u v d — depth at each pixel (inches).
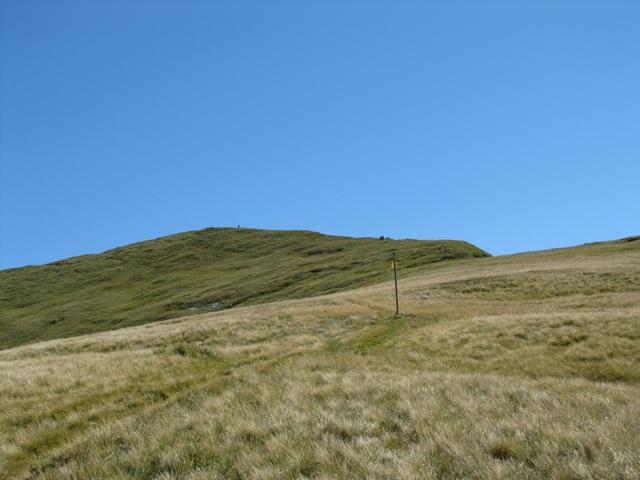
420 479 307.9
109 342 1244.5
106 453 426.0
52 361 965.2
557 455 327.6
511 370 762.2
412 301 1750.7
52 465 427.2
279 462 357.7
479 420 419.8
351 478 319.0
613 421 395.9
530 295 1739.7
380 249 4697.3
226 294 3996.1
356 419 438.9
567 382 593.0
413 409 456.8
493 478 299.3
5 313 4690.0
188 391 647.8
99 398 646.5
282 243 6520.7
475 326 1058.7
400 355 904.3
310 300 2011.6
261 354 931.3
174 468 371.6
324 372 687.7
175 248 6673.2
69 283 5629.9
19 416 578.6
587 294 1656.0
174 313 3767.2
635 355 734.5
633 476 285.4
